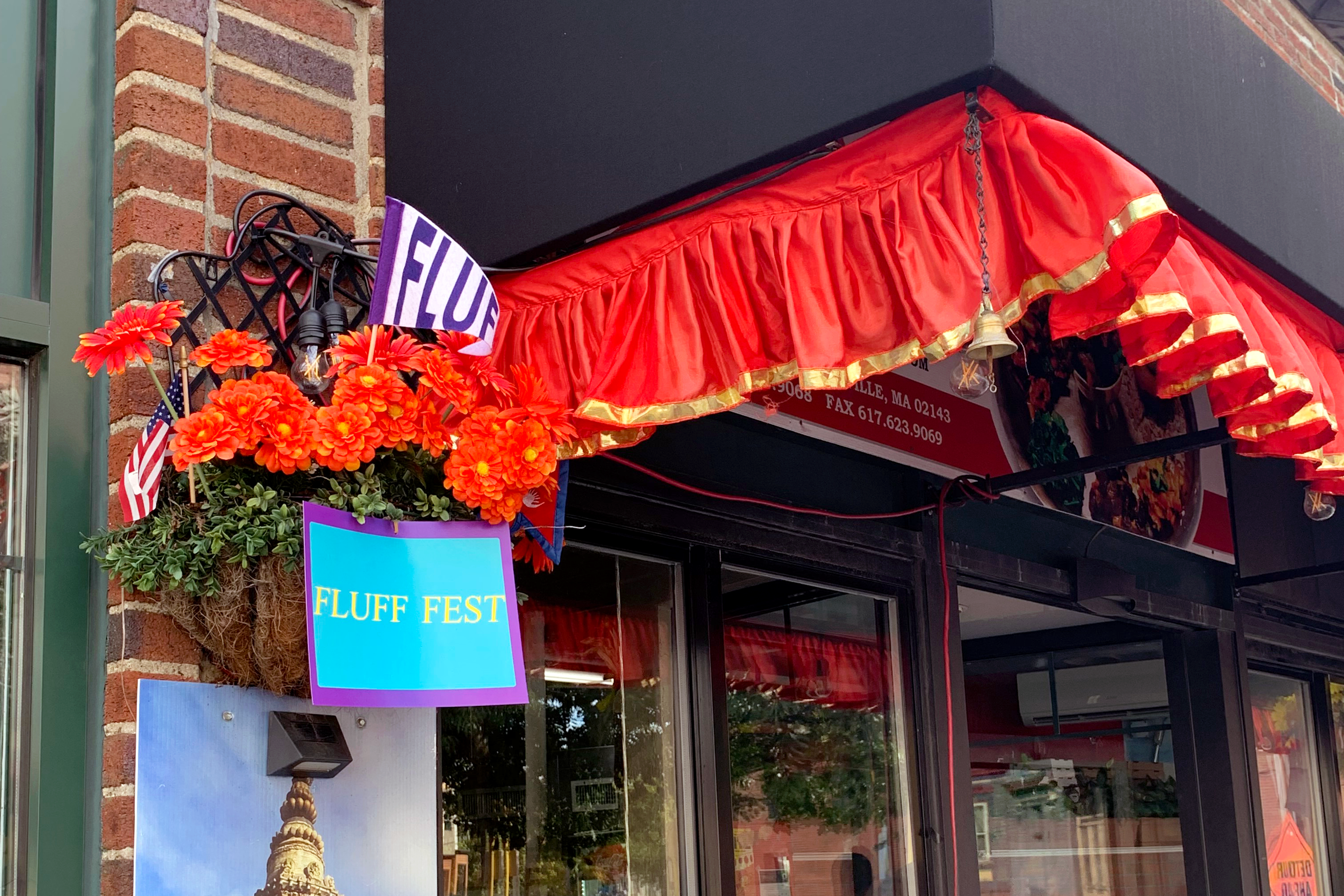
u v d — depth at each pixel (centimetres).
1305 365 273
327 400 230
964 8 200
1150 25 246
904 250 209
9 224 231
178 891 206
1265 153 284
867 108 209
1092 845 631
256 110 253
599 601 334
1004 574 455
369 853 232
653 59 240
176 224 235
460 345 223
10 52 236
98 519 225
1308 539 536
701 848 338
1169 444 374
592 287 248
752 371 226
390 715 241
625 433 244
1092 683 640
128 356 199
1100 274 195
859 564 400
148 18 238
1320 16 601
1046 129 202
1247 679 580
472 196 265
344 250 250
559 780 317
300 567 206
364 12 278
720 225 233
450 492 230
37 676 216
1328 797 650
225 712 218
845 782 391
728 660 365
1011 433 448
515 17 264
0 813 212
